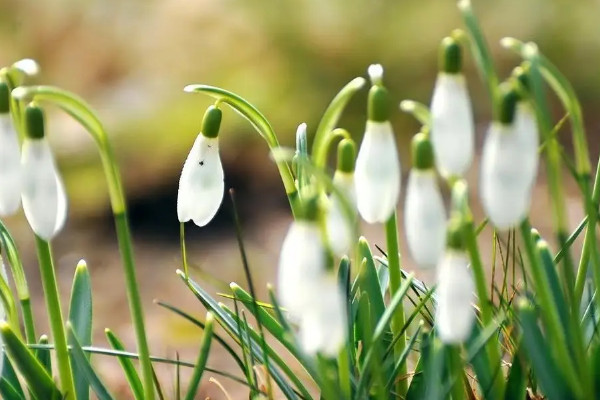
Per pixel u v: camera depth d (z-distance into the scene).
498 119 0.45
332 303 0.45
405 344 0.52
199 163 0.50
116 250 1.40
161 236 1.43
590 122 1.63
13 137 0.48
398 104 1.70
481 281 0.48
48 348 0.52
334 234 0.47
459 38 0.46
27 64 0.48
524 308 0.48
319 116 1.69
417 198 0.46
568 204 1.32
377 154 0.47
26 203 0.47
